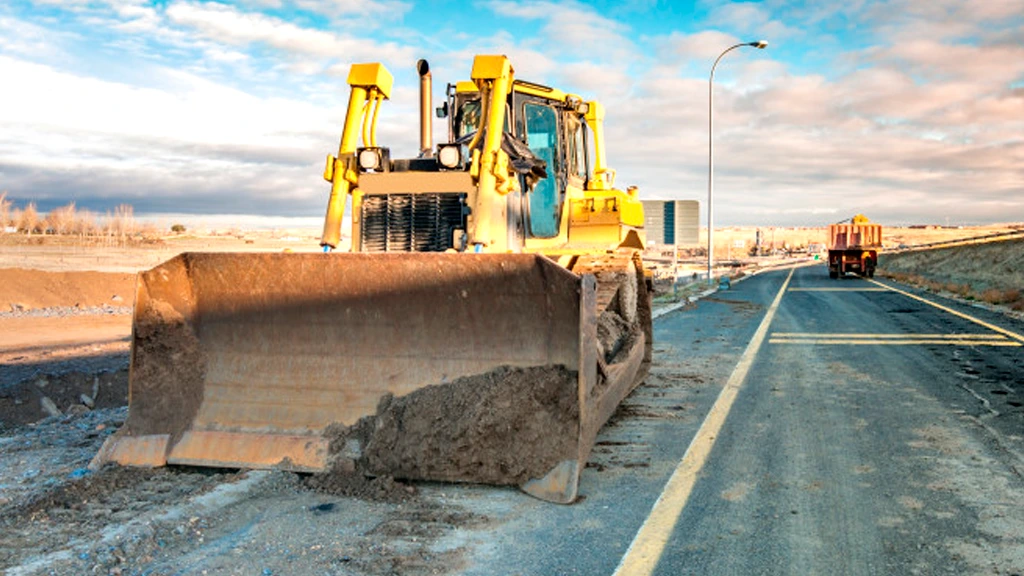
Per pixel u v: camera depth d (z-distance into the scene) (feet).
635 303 27.78
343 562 12.84
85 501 15.70
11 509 15.20
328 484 16.47
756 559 13.10
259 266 17.99
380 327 17.72
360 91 23.79
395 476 16.92
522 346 16.81
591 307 17.21
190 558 12.94
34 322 56.75
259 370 18.34
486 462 16.44
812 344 44.21
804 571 12.62
